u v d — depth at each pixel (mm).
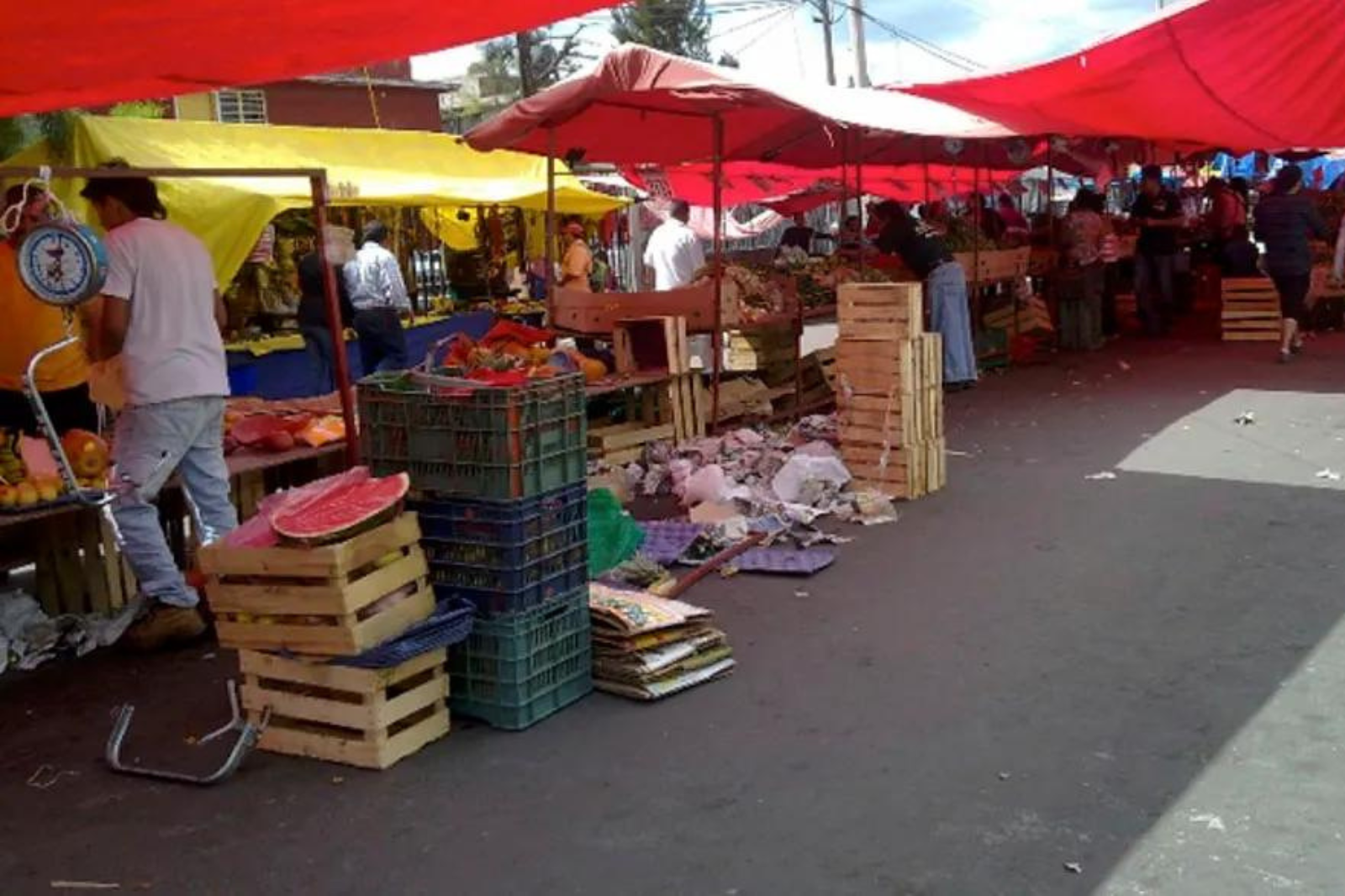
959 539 6871
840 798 3881
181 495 6523
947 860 3480
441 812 3939
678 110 9570
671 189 13789
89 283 4512
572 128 9984
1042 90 12016
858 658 5102
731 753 4254
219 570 4363
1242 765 3951
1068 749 4141
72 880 3631
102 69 5852
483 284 17297
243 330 12914
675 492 8234
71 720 4871
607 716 4641
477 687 4598
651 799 3947
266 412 7137
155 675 5355
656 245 13359
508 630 4492
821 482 7816
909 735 4320
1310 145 15281
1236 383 11969
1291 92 11922
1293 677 4637
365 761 4270
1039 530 6980
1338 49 10617
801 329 11219
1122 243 17359
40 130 9438
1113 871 3375
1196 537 6637
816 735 4359
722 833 3705
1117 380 12703
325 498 4426
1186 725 4273
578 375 4703
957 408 11523
